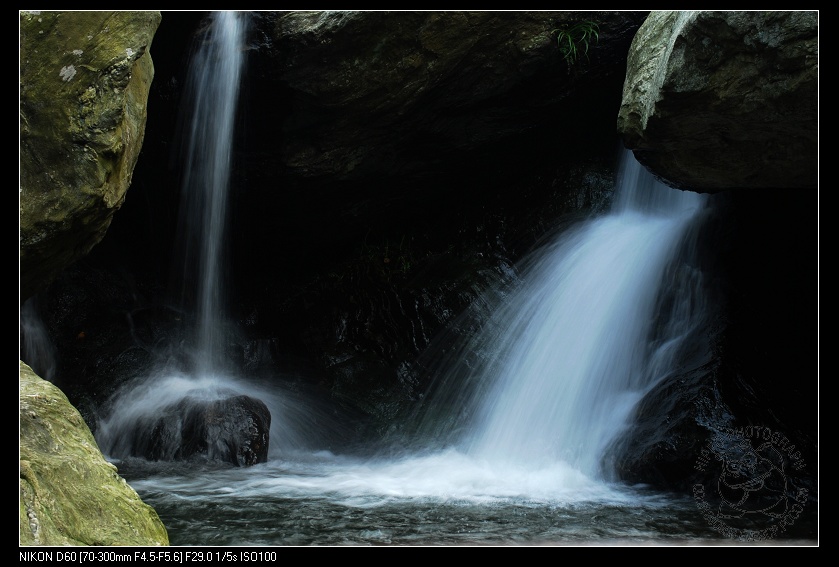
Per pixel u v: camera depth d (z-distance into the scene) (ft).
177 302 27.25
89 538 9.00
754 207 22.43
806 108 14.61
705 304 22.12
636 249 24.56
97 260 28.02
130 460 22.00
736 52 14.67
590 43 23.61
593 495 17.97
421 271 28.63
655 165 18.45
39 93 13.85
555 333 24.66
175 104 23.59
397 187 26.68
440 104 23.68
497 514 15.90
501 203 28.43
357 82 21.98
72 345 26.08
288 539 13.73
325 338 28.22
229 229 26.20
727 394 19.26
